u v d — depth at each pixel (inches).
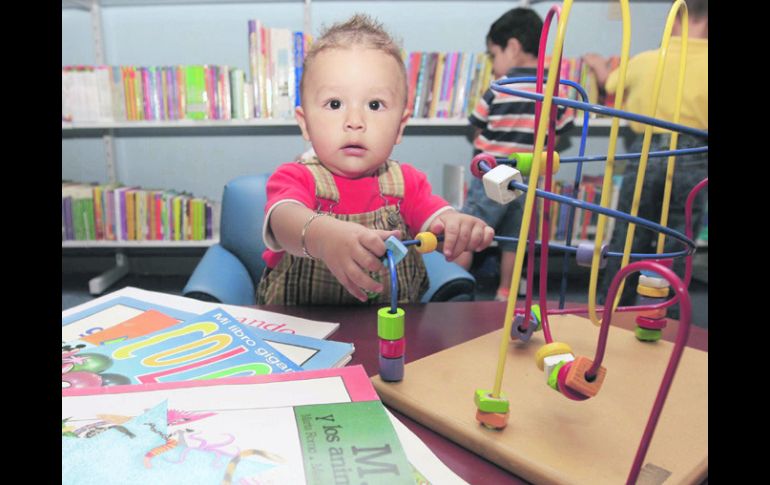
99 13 92.2
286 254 33.7
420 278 36.2
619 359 19.4
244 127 99.2
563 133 77.1
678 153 18.1
